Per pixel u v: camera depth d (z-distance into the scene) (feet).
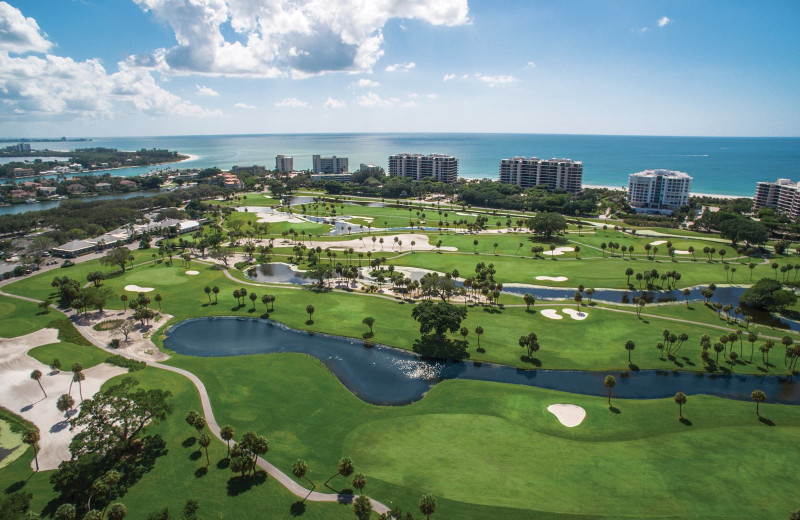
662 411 233.14
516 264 499.92
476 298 399.65
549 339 318.04
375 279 456.45
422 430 217.97
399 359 296.71
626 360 289.74
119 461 195.42
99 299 361.71
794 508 166.20
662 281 431.43
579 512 165.17
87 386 258.98
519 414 230.68
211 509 168.45
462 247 582.35
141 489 179.22
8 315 362.12
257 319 361.92
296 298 403.54
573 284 435.94
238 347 315.37
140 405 200.95
